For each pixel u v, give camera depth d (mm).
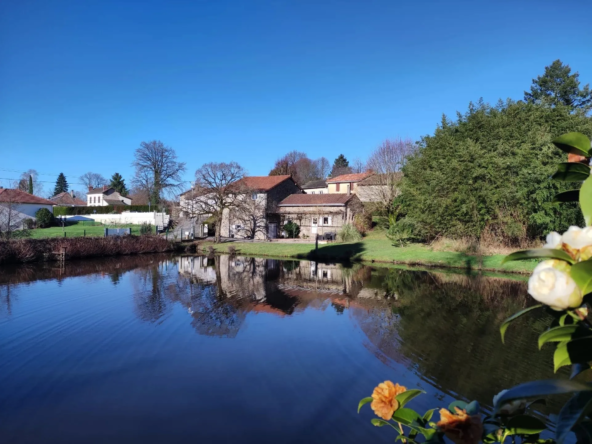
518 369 6242
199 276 17250
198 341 8305
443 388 5648
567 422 1029
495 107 24172
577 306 1004
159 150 48625
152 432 4875
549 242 1203
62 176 92562
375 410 1657
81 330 9023
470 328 8750
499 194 18875
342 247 26484
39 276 16844
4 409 5473
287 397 5738
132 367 6918
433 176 21562
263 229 34125
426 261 20188
